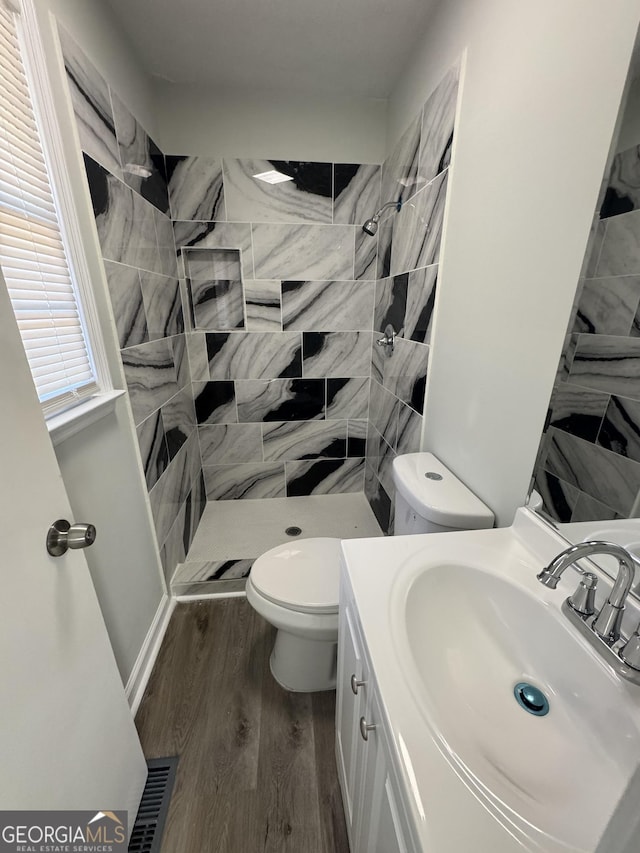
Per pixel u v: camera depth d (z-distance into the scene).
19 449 0.56
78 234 0.99
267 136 1.72
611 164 0.59
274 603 1.10
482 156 0.96
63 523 0.65
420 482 1.11
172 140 1.68
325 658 1.20
